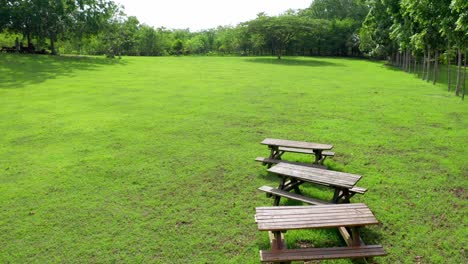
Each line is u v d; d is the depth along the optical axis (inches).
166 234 209.5
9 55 1437.0
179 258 187.3
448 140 386.0
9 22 1595.7
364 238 199.5
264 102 628.7
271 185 275.0
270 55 2699.3
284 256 164.6
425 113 529.0
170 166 320.2
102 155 352.8
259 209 179.3
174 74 1125.1
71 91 755.4
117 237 207.5
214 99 660.1
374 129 436.8
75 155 353.7
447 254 185.2
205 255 189.0
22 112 551.5
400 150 353.7
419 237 200.4
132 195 262.2
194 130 442.9
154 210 238.8
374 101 636.7
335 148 362.3
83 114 537.6
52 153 361.1
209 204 245.4
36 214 235.6
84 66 1294.3
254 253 189.0
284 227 162.4
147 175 299.6
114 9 1967.3
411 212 228.1
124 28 2244.1
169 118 509.4
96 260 187.0
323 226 162.9
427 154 340.5
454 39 629.3
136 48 2628.0
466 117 500.7
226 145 380.8
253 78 1023.6
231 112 545.6
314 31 2118.6
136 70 1247.5
